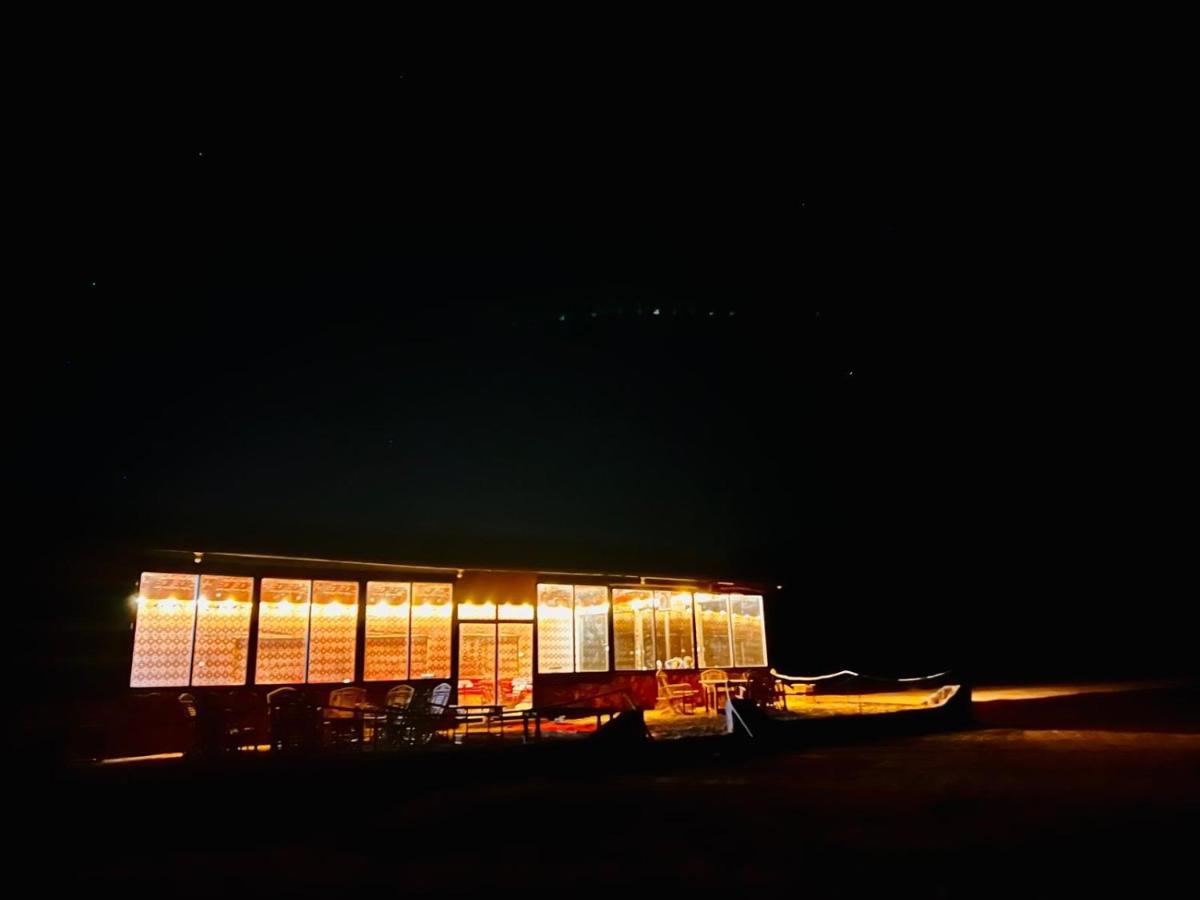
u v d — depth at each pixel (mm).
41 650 9430
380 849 6211
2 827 6656
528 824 6918
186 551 10406
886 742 12227
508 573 13406
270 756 8602
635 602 15219
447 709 10484
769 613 17141
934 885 4773
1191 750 10680
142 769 7629
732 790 8359
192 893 5184
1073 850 5426
